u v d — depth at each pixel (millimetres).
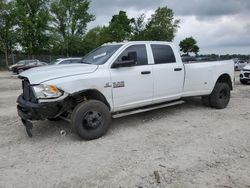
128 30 49906
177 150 4555
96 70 5227
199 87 7082
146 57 6016
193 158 4223
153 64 6090
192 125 6035
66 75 4926
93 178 3664
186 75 6742
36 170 3943
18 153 4582
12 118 6957
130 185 3469
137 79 5730
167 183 3494
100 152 4543
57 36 50281
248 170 3805
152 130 5707
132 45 5852
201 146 4723
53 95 4699
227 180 3535
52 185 3516
